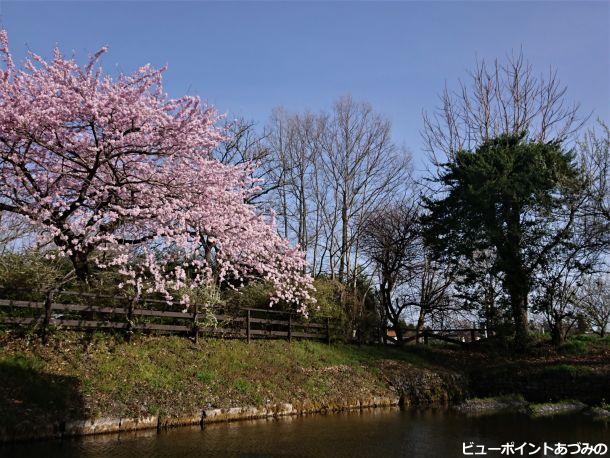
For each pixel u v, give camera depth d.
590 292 23.06
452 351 22.11
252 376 13.02
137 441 8.91
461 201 21.53
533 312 20.47
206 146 12.52
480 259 21.08
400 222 25.19
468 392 17.70
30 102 10.48
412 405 15.45
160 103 11.72
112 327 11.98
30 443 8.27
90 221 11.41
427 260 25.14
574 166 19.98
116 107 10.66
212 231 13.02
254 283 16.97
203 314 14.07
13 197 11.39
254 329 16.08
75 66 11.06
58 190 11.46
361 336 20.27
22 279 11.21
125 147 11.45
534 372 17.33
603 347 20.42
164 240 12.30
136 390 10.43
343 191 27.56
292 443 9.30
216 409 11.05
